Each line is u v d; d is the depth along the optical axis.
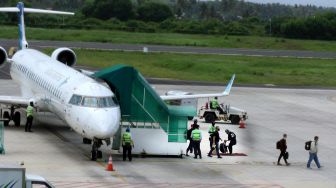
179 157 87.19
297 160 88.75
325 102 151.50
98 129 78.12
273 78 196.62
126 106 86.19
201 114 118.88
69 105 84.38
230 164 84.06
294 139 104.31
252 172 79.88
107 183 70.69
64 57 120.69
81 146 90.69
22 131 99.75
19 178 52.84
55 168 76.56
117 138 85.44
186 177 75.50
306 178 78.00
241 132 108.19
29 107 98.81
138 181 72.31
